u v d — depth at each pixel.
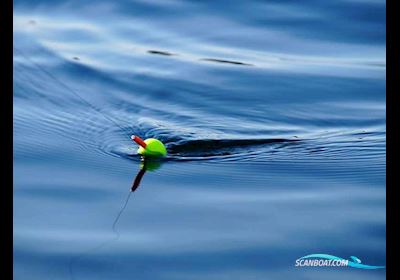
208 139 13.67
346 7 18.59
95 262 9.73
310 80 16.17
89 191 11.47
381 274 9.64
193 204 11.17
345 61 16.97
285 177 12.21
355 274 9.63
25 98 14.97
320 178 12.21
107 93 15.48
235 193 11.59
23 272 9.52
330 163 12.77
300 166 12.62
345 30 18.03
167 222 10.66
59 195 11.33
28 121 13.95
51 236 10.27
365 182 12.14
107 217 10.75
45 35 17.58
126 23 18.25
